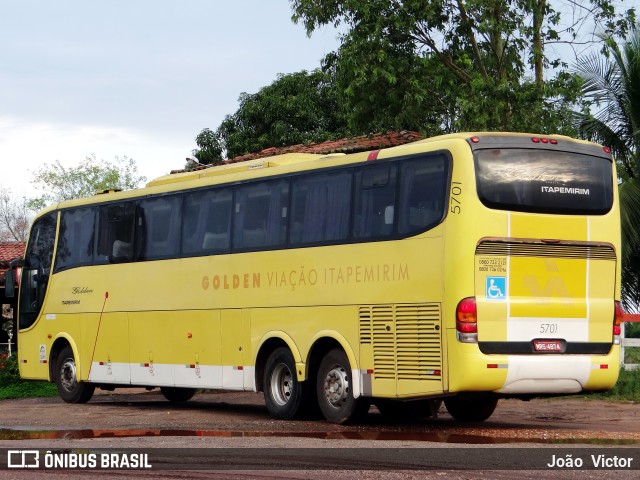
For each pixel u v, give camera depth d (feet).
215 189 65.67
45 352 80.12
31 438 51.67
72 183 221.66
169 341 68.39
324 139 144.87
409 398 51.67
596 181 53.11
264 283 61.11
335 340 56.80
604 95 88.07
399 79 93.66
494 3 89.66
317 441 47.78
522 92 87.04
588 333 52.16
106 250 74.69
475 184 49.90
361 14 92.73
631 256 85.25
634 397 72.69
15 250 143.64
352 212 55.67
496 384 49.32
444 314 49.90
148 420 62.13
